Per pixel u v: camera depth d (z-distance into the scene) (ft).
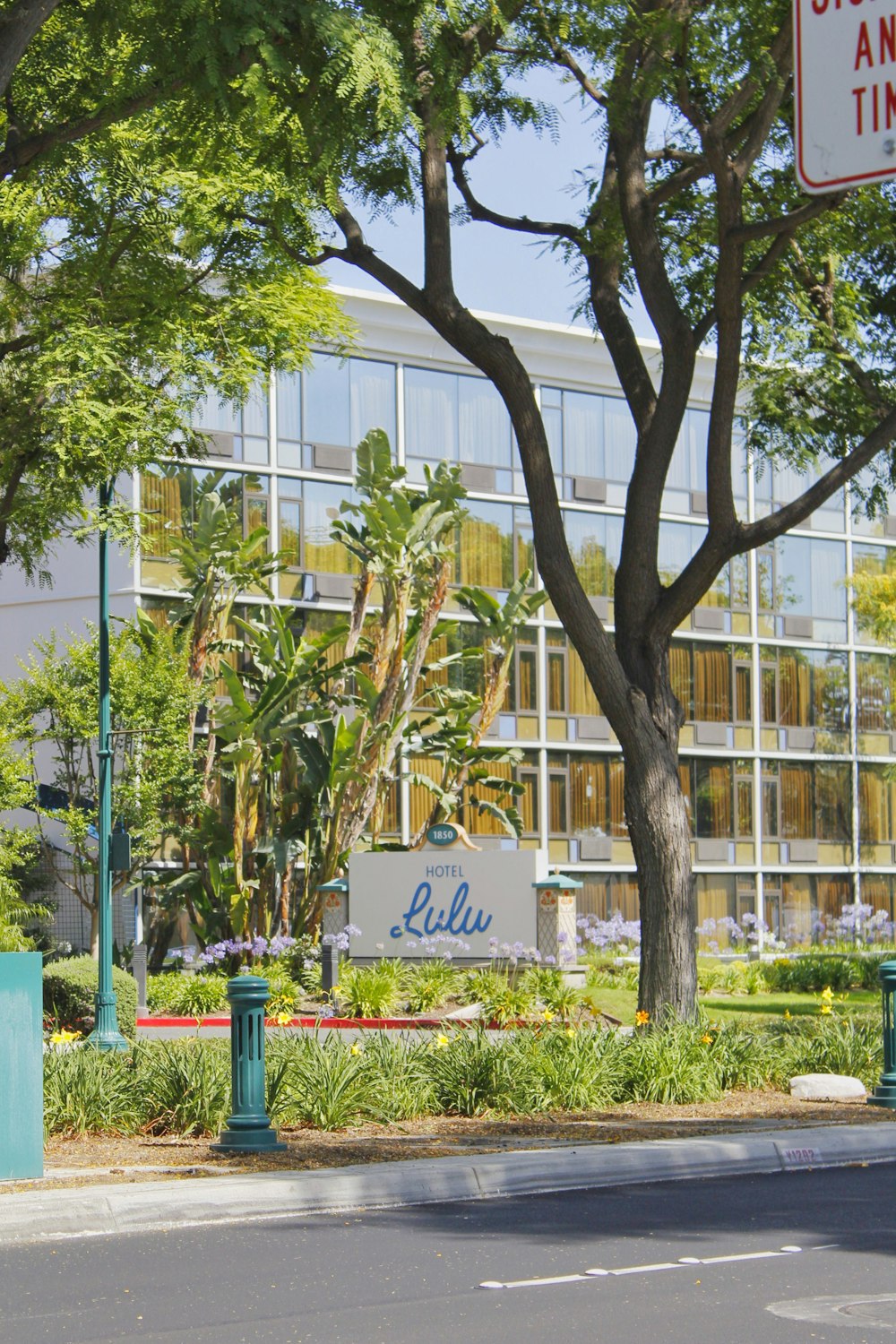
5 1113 31.42
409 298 54.24
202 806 92.53
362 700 93.56
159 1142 37.19
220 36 35.94
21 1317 21.48
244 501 112.27
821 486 54.49
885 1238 27.35
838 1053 50.62
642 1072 46.19
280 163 43.55
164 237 54.75
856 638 143.84
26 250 52.26
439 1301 22.33
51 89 46.91
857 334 62.08
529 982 77.10
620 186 53.62
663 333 54.29
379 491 93.40
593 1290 23.03
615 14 46.14
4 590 112.47
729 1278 23.90
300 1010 77.30
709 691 134.92
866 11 10.23
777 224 49.83
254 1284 23.63
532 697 124.77
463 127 42.52
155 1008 79.56
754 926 135.03
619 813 128.67
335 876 91.09
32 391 53.62
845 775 142.61
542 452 54.49
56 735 91.61
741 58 46.70
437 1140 37.76
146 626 92.94
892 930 131.64
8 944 79.30
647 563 55.21
